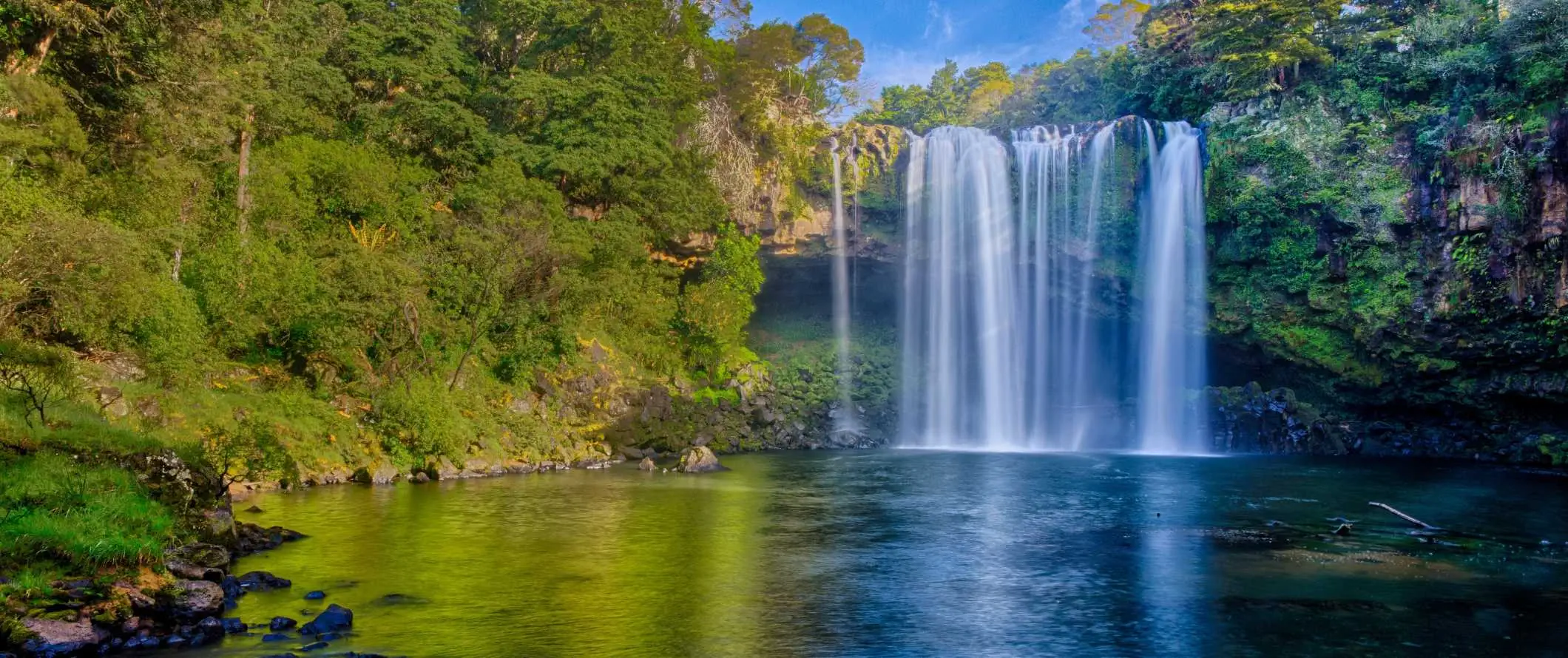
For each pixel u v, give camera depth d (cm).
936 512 3014
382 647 1503
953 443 6153
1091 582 2030
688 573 2088
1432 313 5156
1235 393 5641
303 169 4266
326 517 2748
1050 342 6194
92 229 2619
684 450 4369
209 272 3631
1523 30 4816
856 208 6391
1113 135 6038
